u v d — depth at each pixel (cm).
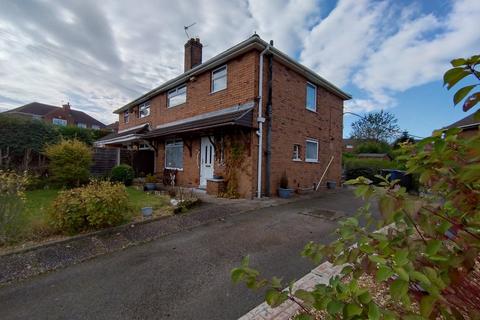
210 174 965
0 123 887
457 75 91
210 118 893
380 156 2595
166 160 1239
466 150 93
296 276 298
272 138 864
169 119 1222
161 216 543
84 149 945
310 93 1082
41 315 232
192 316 229
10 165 880
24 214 459
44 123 1020
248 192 803
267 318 219
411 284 93
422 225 99
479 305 93
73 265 334
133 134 1248
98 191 468
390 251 102
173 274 308
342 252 137
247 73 822
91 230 443
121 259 353
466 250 92
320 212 629
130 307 243
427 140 98
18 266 321
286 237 440
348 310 90
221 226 505
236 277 123
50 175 936
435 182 108
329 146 1214
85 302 251
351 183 119
